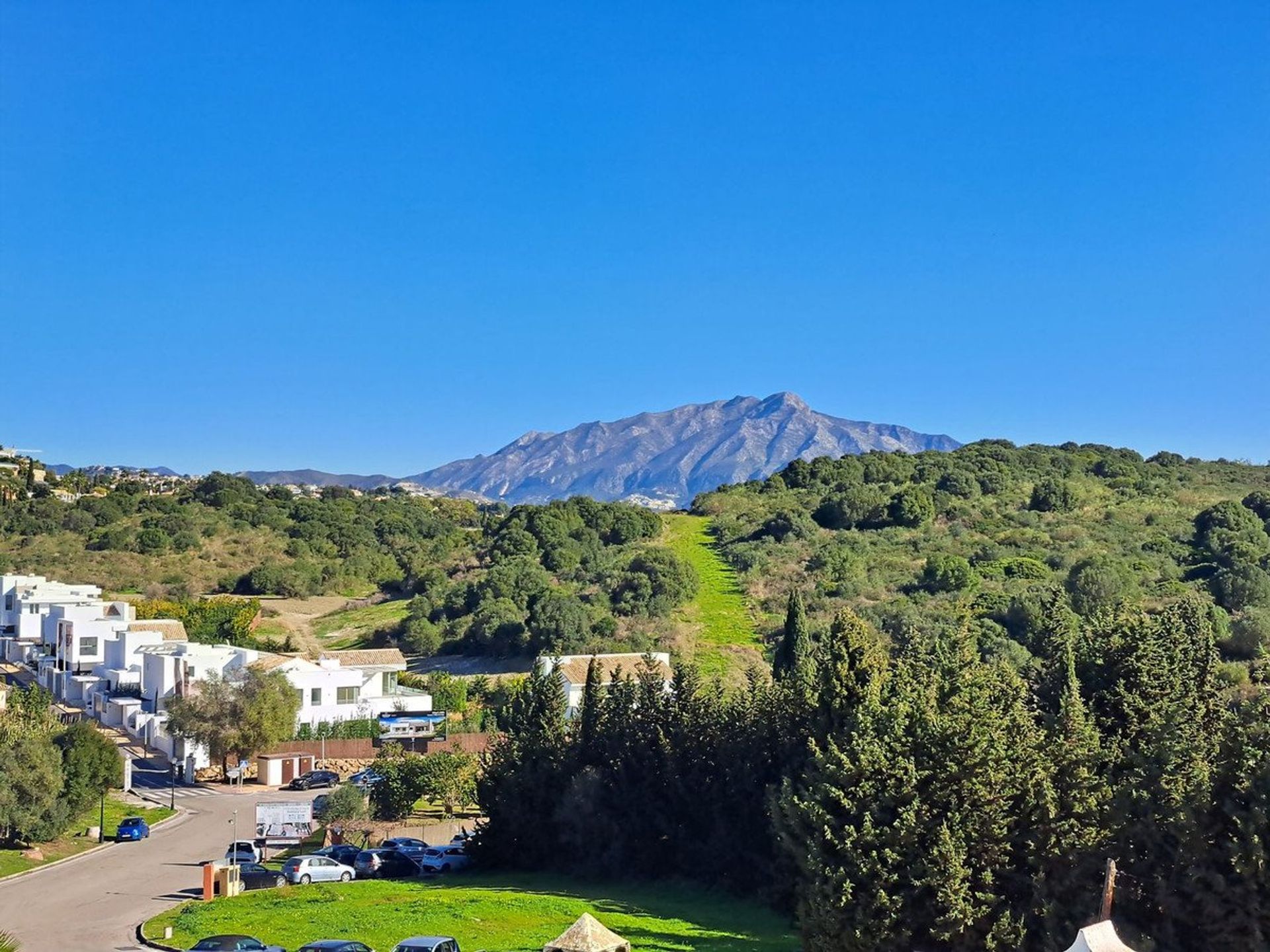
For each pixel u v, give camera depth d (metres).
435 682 105.31
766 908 51.03
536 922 45.59
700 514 169.50
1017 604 100.94
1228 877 35.72
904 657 51.16
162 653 102.56
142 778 89.69
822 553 132.38
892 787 38.75
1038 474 170.00
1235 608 101.69
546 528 152.75
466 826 73.12
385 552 176.50
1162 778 37.25
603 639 114.25
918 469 175.50
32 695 105.38
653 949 41.03
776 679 64.62
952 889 37.31
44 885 57.41
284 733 91.00
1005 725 39.94
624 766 59.75
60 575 154.62
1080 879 37.94
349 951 35.78
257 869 58.00
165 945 43.81
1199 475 175.75
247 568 165.25
